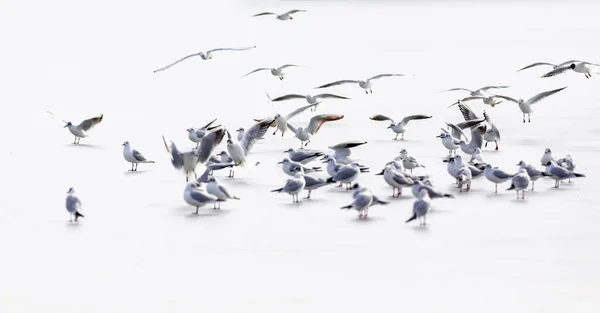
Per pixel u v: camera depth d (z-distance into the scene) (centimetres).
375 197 3036
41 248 2764
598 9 12175
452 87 6662
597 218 3045
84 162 4084
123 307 2303
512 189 3322
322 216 3102
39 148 4412
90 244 2806
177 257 2677
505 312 2242
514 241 2798
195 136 4306
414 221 3028
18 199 3362
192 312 2269
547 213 3119
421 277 2495
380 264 2595
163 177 3775
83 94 6375
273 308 2284
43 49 8775
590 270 2536
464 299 2331
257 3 13138
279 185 3603
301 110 4544
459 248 2731
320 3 13362
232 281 2478
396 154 4241
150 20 11256
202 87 6794
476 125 4031
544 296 2347
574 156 4112
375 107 5878
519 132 4812
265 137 4834
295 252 2712
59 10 12056
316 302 2323
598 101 5950
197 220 3069
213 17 11575
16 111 5603
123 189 3544
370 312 2255
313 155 3734
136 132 4919
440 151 4341
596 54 8000
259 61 8100
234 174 3822
